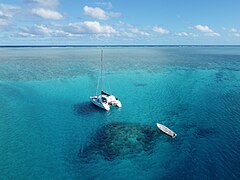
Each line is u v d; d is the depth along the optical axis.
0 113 47.22
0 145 33.59
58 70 103.50
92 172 27.64
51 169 28.17
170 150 31.95
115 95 60.75
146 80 79.94
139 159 30.00
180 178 26.20
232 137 35.12
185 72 95.56
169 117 44.25
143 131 38.09
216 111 46.75
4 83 75.12
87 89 67.56
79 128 39.78
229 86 68.25
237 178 25.70
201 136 35.84
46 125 41.16
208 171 27.12
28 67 114.25
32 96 60.28
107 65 123.50
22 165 28.88
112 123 41.72
